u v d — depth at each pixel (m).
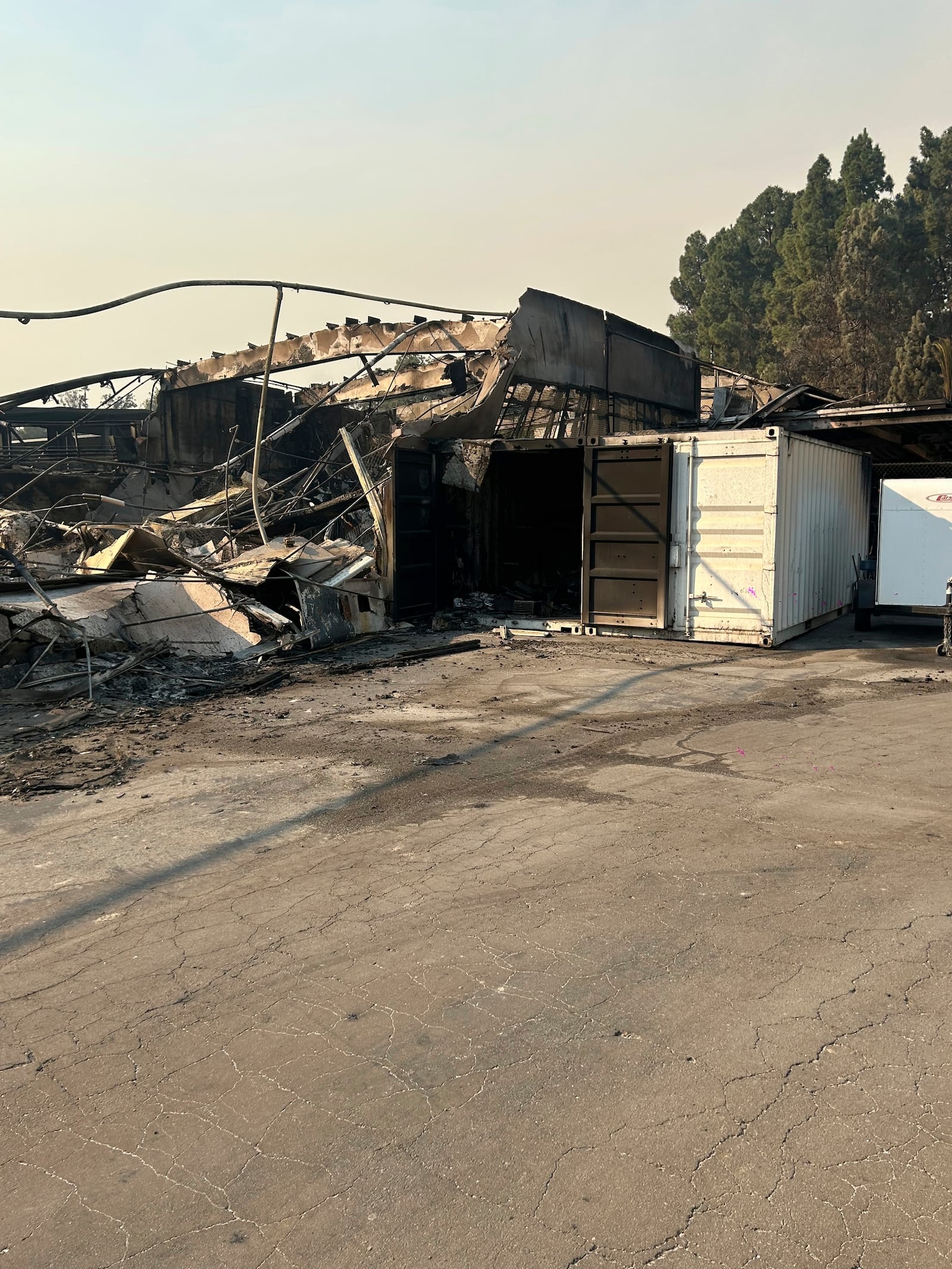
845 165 69.50
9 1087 3.28
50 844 5.75
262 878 5.14
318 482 26.12
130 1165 2.87
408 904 4.73
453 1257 2.47
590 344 22.30
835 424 17.09
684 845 5.50
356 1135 2.97
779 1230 2.54
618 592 14.41
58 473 24.80
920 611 14.26
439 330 21.23
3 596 11.22
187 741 8.30
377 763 7.44
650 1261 2.44
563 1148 2.88
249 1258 2.49
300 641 13.09
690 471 13.60
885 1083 3.17
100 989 3.95
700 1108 3.06
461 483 16.44
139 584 12.47
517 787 6.76
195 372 26.47
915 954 4.07
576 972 3.98
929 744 7.80
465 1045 3.45
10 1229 2.62
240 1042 3.52
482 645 13.98
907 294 56.16
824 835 5.64
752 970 3.97
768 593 13.10
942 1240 2.50
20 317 7.13
